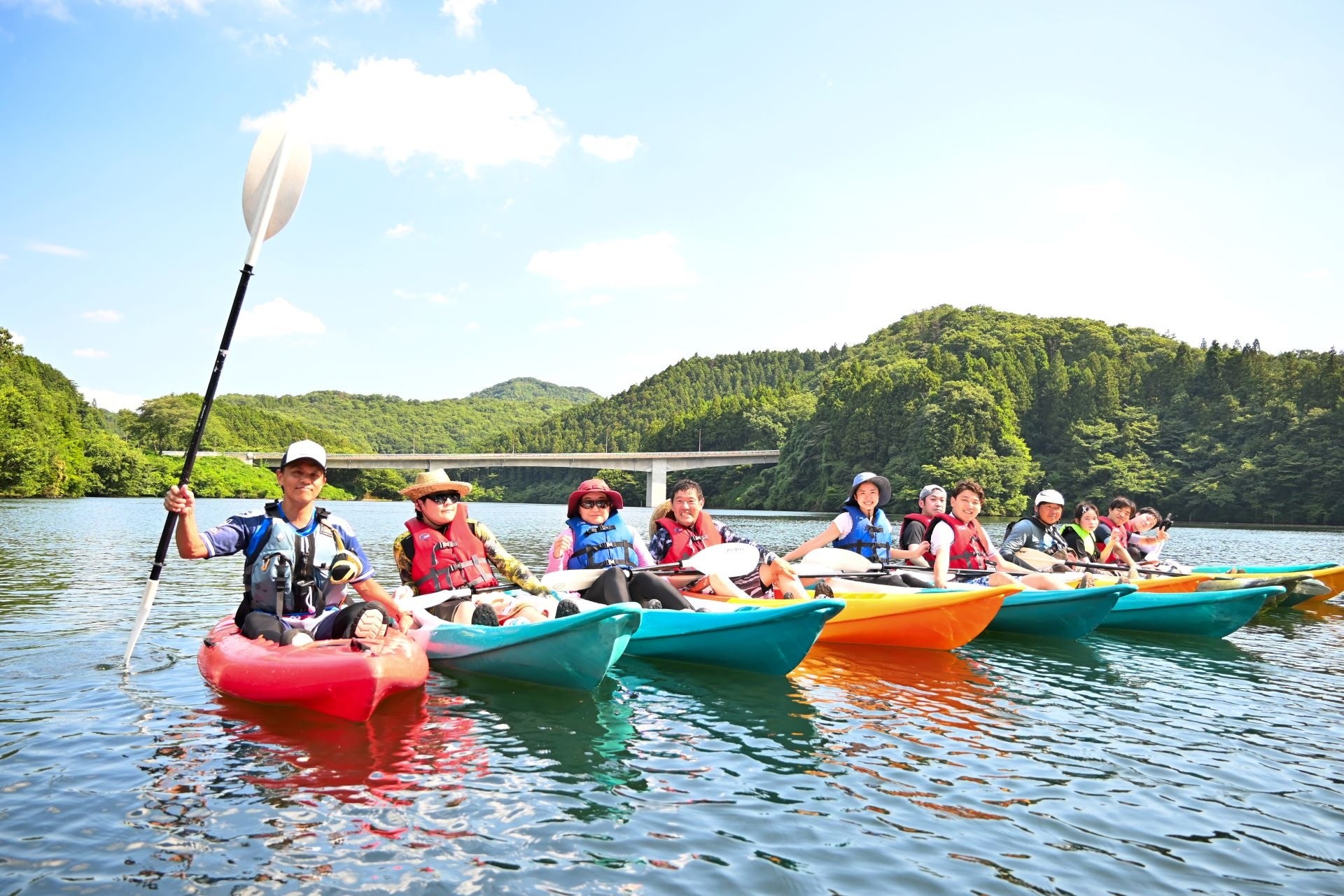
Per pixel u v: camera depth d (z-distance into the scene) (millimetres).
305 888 3051
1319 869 3443
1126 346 105562
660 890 3113
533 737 4875
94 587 11117
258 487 83062
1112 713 5762
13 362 74312
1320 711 5934
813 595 8023
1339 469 60500
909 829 3732
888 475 72938
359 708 4879
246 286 6156
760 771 4414
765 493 91750
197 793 3883
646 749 4715
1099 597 8328
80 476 68875
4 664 6379
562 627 5641
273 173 6344
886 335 157750
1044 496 10641
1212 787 4340
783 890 3143
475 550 6996
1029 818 3885
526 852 3389
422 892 3047
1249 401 74812
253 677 5148
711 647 6723
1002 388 75875
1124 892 3221
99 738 4609
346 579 5668
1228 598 8812
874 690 6270
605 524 7543
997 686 6496
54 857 3248
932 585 8680
